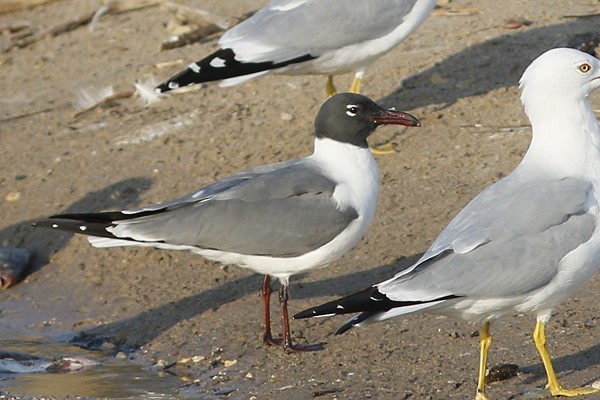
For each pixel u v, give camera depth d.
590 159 10.02
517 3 18.55
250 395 10.95
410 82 16.89
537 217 9.65
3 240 15.40
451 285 9.52
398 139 15.66
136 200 15.38
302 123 16.39
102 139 17.16
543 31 17.42
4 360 12.34
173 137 16.77
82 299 13.88
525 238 9.60
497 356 10.99
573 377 10.35
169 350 12.34
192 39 19.69
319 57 15.20
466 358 11.04
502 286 9.54
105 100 18.20
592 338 11.06
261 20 15.42
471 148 15.13
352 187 11.88
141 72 18.92
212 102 17.55
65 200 15.76
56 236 15.20
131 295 13.68
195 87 18.00
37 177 16.42
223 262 12.02
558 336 11.20
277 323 12.46
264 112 16.92
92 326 13.22
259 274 13.67
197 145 16.39
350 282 13.02
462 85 16.58
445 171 14.74
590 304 11.70
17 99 19.05
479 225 9.73
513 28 17.69
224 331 12.46
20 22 22.28
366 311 9.42
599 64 10.04
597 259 9.71
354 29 15.11
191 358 12.05
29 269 14.76
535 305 9.80
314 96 17.05
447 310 9.76
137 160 16.36
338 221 11.70
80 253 14.78
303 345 11.83
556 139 10.06
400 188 14.55
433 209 14.01
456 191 14.25
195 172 15.76
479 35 17.73
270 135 16.25
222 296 13.29
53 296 14.06
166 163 16.12
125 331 12.94
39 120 18.14
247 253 11.67
